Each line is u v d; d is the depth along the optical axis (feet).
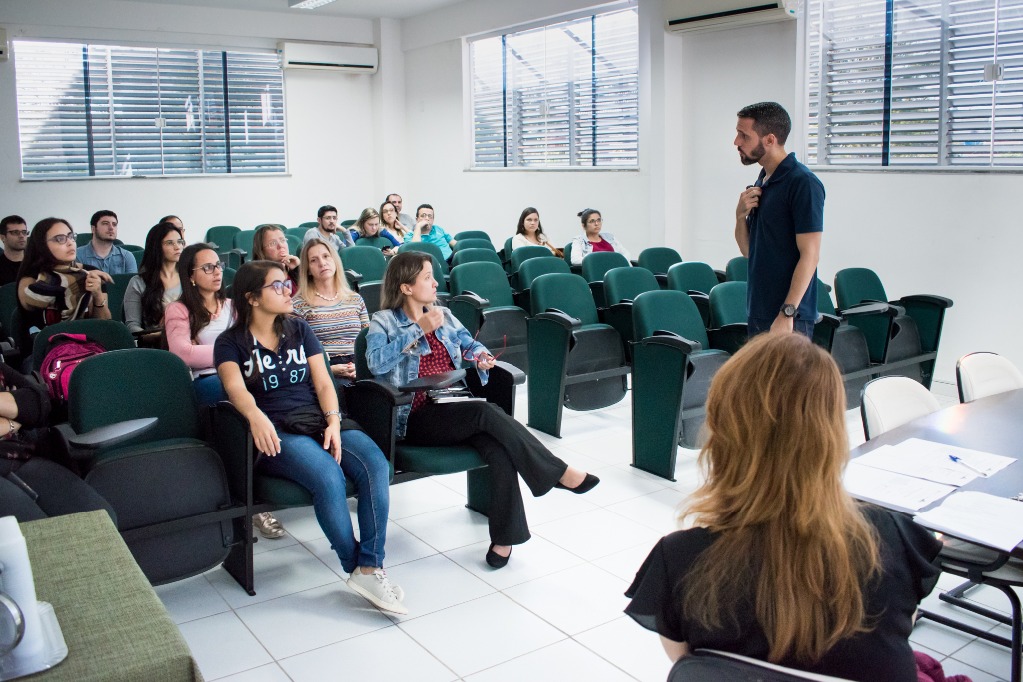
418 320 10.75
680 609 3.98
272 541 11.11
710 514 4.06
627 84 25.89
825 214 20.95
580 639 8.64
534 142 29.94
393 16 34.42
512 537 10.11
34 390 8.21
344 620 9.06
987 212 17.78
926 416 8.61
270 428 9.16
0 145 28.96
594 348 15.75
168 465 8.81
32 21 28.91
